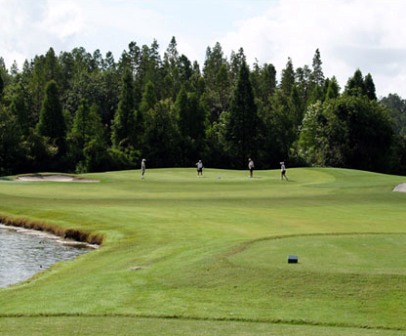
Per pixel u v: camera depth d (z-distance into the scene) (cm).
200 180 6259
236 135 12650
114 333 1328
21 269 2467
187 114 12912
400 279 1684
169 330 1354
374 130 11862
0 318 1498
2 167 10488
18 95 11938
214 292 1688
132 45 17975
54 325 1408
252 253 2103
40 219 3622
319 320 1441
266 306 1553
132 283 1845
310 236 2509
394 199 4538
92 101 14388
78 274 2125
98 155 11331
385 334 1326
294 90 15325
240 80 12681
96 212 3669
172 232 2975
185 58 18250
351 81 13975
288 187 5547
